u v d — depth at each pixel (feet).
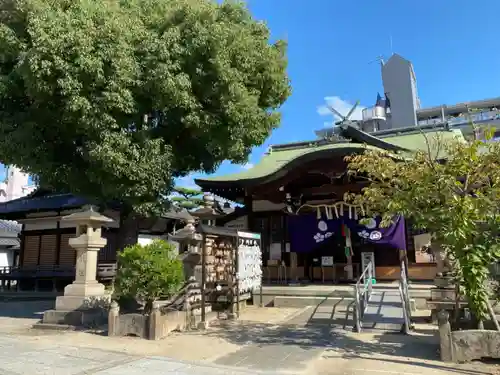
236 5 37.04
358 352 23.61
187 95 32.09
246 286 40.24
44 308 48.96
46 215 76.84
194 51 32.17
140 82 31.60
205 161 41.45
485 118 112.78
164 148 34.24
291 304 42.11
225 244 39.83
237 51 34.68
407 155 28.58
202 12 32.89
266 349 24.56
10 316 41.50
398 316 32.65
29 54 28.86
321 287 44.45
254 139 38.04
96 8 31.89
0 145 32.58
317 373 19.71
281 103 42.19
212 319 34.37
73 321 33.19
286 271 53.26
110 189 32.76
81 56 29.01
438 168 23.02
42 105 32.73
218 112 35.12
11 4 31.30
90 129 30.86
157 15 34.53
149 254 28.19
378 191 24.63
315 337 27.89
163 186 34.42
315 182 52.60
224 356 22.99
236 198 60.54
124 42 30.89
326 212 47.93
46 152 33.55
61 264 73.51
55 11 30.58
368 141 50.24
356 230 46.24
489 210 21.91
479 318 22.02
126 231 39.83
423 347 24.57
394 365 20.72
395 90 151.33
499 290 23.75
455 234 21.36
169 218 77.30
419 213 23.27
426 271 48.91
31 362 21.35
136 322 28.04
